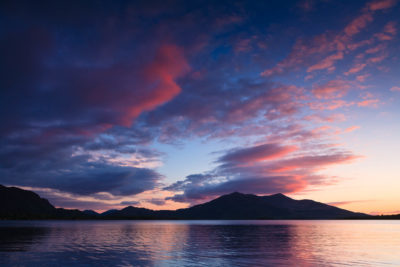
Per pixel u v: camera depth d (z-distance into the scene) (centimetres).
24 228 13400
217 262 3300
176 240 6512
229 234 9050
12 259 3497
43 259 3506
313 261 3372
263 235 8500
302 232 10412
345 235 8531
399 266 3081
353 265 3123
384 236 8031
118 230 11712
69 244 5431
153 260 3444
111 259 3519
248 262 3294
